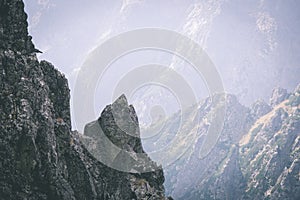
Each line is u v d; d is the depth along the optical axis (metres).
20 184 54.75
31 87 57.94
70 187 57.34
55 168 56.19
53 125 57.97
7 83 56.91
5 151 54.34
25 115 55.72
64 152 59.34
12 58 58.12
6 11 60.38
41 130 56.38
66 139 59.94
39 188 55.56
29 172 55.12
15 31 60.56
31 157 54.94
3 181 54.34
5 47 59.12
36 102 57.72
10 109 55.59
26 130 54.94
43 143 56.03
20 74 57.94
